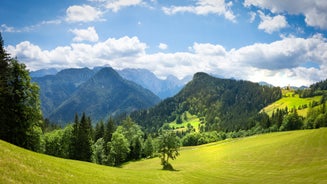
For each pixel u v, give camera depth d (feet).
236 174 225.97
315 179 155.74
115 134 449.48
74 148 342.44
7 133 196.24
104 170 189.47
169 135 319.47
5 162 93.15
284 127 622.13
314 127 564.30
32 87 205.87
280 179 176.76
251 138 474.08
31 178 90.22
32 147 220.02
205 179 212.43
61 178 106.63
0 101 191.01
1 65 198.08
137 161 470.39
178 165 347.56
